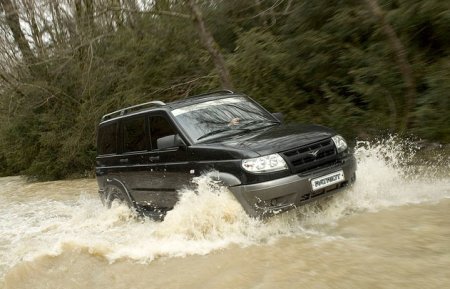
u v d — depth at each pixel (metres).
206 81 13.12
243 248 5.19
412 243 4.74
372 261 4.42
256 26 12.27
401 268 4.19
